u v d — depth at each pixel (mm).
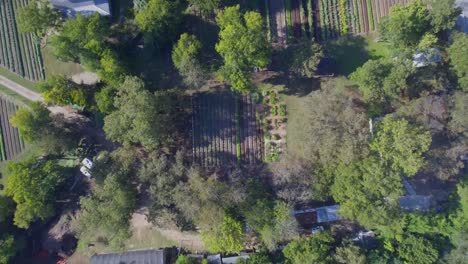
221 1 95500
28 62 99938
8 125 100625
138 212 99062
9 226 97125
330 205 94750
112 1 97562
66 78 97375
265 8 97375
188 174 89438
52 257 99875
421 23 87000
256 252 93562
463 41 85438
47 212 93312
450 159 85562
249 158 97312
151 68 98750
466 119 83188
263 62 88188
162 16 89500
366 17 97000
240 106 97875
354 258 84812
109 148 99750
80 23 87000
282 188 90188
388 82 84875
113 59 89312
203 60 96562
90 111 97375
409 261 86250
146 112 87000
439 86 89062
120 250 97812
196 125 97875
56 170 94125
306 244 88000
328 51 96688
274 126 97375
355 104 93938
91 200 88188
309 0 96688
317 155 88875
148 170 88500
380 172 81875
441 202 93188
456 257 85562
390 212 83688
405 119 84500
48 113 94250
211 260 95312
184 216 89938
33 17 88562
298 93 97375
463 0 92625
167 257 98000
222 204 88250
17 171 90750
